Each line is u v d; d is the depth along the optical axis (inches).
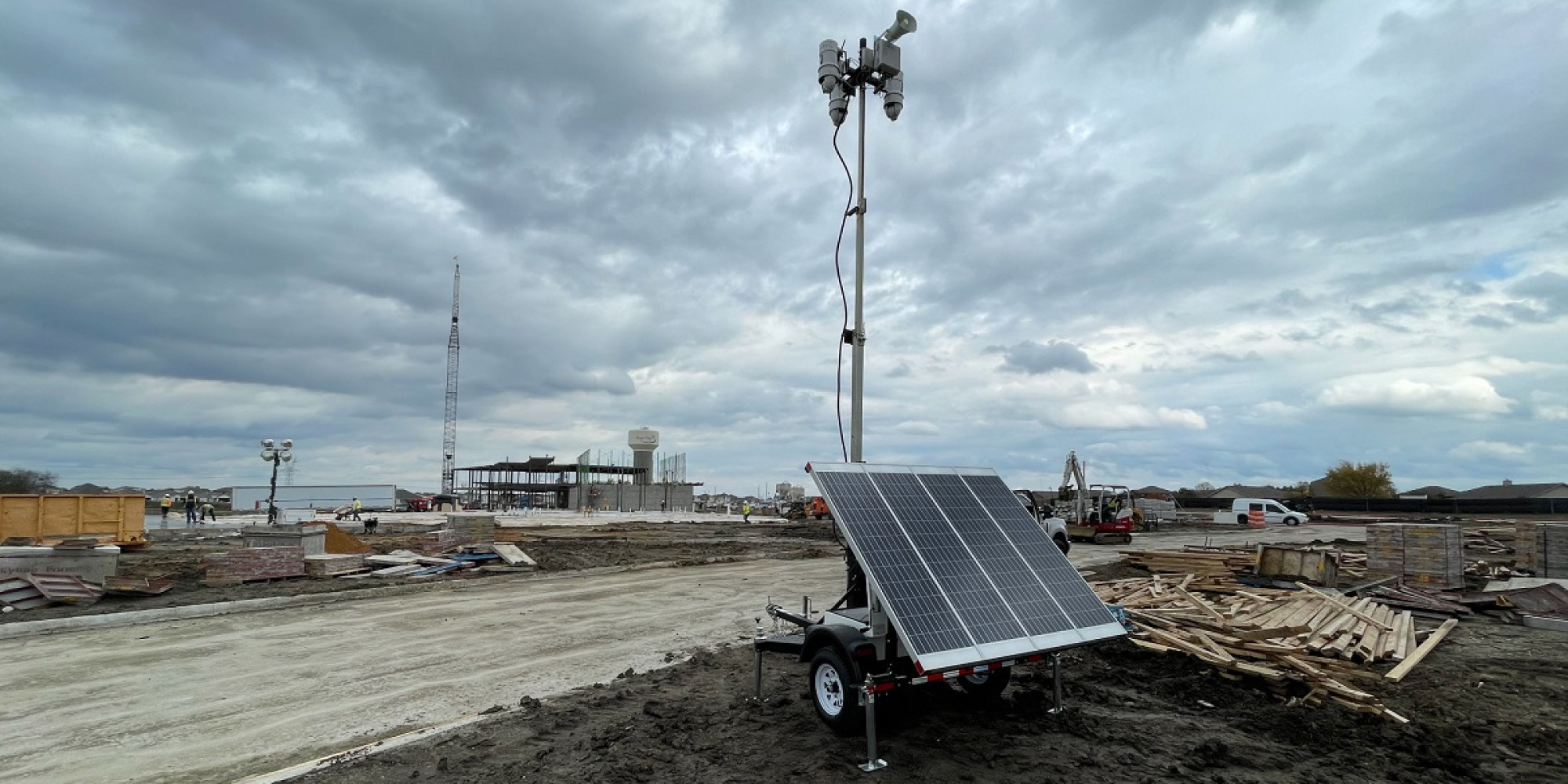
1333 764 259.8
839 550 1129.4
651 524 1904.5
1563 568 743.1
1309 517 2226.9
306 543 820.6
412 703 336.2
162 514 1871.3
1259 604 530.3
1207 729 292.5
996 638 260.7
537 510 3134.8
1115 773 248.1
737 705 322.7
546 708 324.2
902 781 240.2
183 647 446.3
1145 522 1738.4
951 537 296.0
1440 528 663.1
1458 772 255.3
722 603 614.2
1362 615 478.0
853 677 264.4
